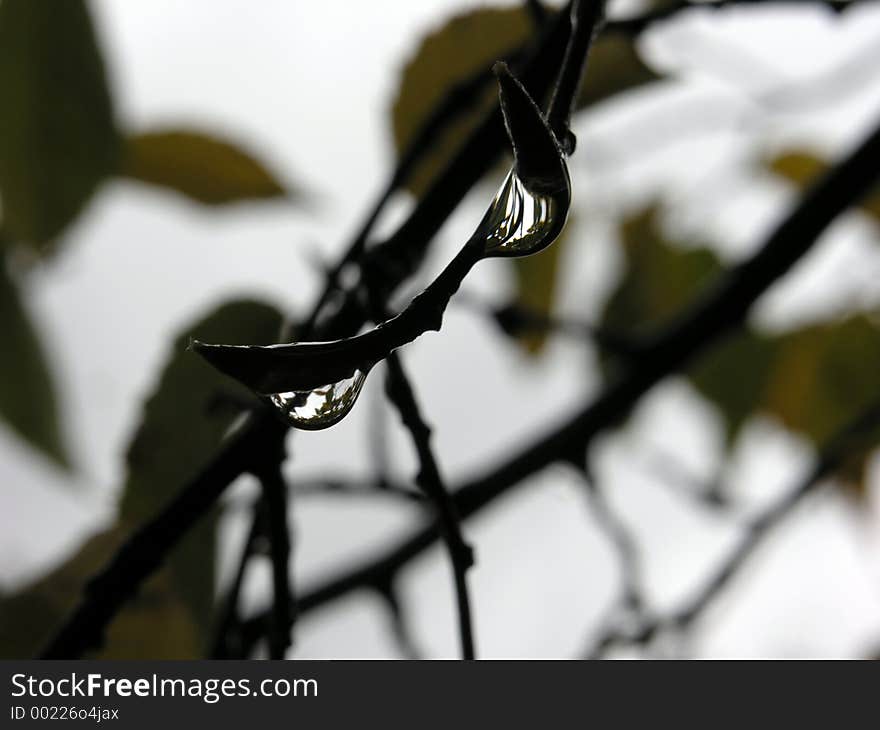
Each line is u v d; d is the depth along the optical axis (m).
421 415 0.31
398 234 0.31
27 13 0.35
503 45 0.35
